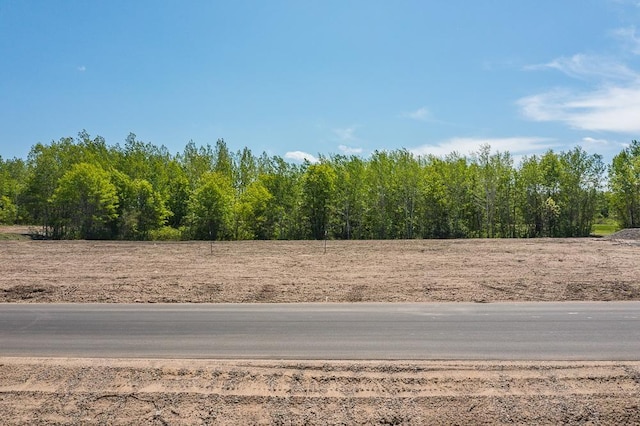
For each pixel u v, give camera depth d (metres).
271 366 7.43
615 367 7.30
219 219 42.56
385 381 6.86
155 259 23.67
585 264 20.34
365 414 6.04
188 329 9.74
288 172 48.03
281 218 45.25
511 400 6.32
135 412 6.16
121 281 16.34
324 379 6.93
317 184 45.28
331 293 13.90
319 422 5.89
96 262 22.39
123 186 44.56
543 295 13.30
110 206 42.03
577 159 47.03
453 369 7.26
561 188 46.75
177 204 52.41
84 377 7.10
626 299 12.74
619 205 47.72
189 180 55.06
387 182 47.72
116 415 6.10
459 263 21.19
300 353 8.10
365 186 47.47
